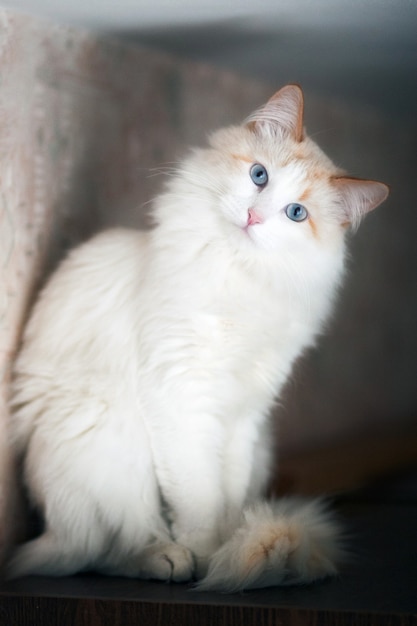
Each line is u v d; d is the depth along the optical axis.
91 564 1.86
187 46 2.30
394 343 3.14
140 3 1.93
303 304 1.91
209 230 1.85
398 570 1.85
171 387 1.80
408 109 2.91
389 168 3.02
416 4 1.89
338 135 2.84
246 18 2.03
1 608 1.63
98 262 2.01
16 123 1.97
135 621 1.56
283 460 2.83
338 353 3.00
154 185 2.42
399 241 3.11
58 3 1.93
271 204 1.82
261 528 1.69
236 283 1.84
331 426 2.98
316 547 1.75
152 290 1.85
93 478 1.81
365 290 3.04
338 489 2.77
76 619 1.58
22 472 1.98
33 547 1.86
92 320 1.92
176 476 1.81
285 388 2.85
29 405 1.92
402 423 3.12
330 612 1.47
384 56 2.31
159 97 2.41
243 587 1.65
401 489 2.82
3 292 1.93
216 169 1.90
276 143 1.92
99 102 2.24
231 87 2.57
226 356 1.84
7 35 1.94
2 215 1.92
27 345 1.98
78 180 2.20
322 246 1.91
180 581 1.76
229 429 1.99
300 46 2.24
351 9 1.94
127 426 1.83
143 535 1.84
